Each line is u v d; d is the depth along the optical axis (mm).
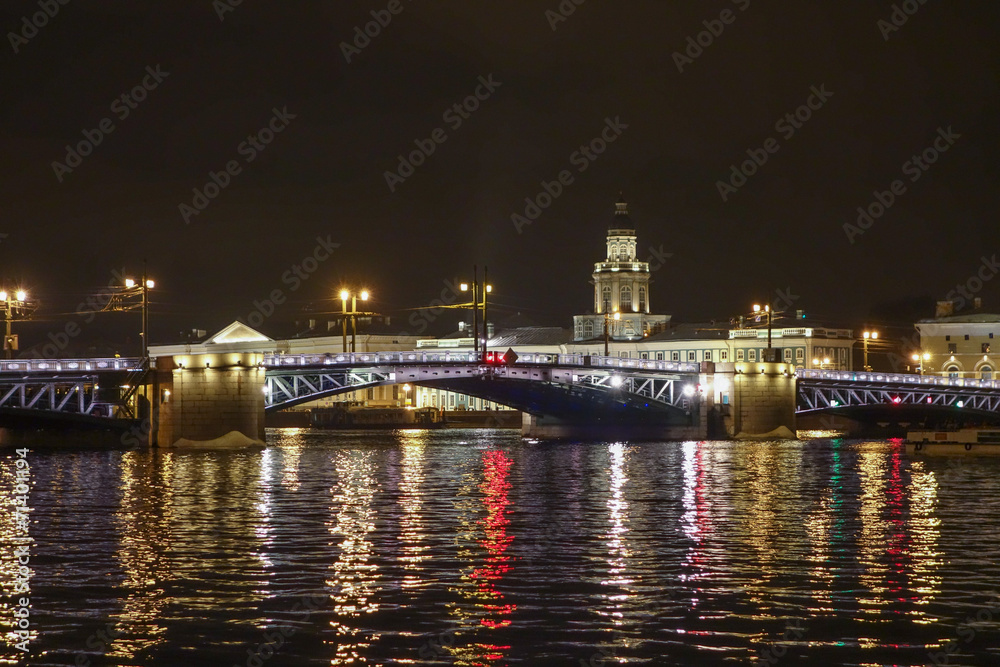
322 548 51250
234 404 128875
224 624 38219
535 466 102250
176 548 51344
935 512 64125
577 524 59312
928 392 178500
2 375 119688
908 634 37031
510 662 34531
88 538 54406
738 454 121000
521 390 159125
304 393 141500
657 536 54812
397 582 43844
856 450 128875
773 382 165125
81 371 124750
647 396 161250
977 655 35062
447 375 145250
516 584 43438
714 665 34250
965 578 44438
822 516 62500
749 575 45000
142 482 83312
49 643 36312
